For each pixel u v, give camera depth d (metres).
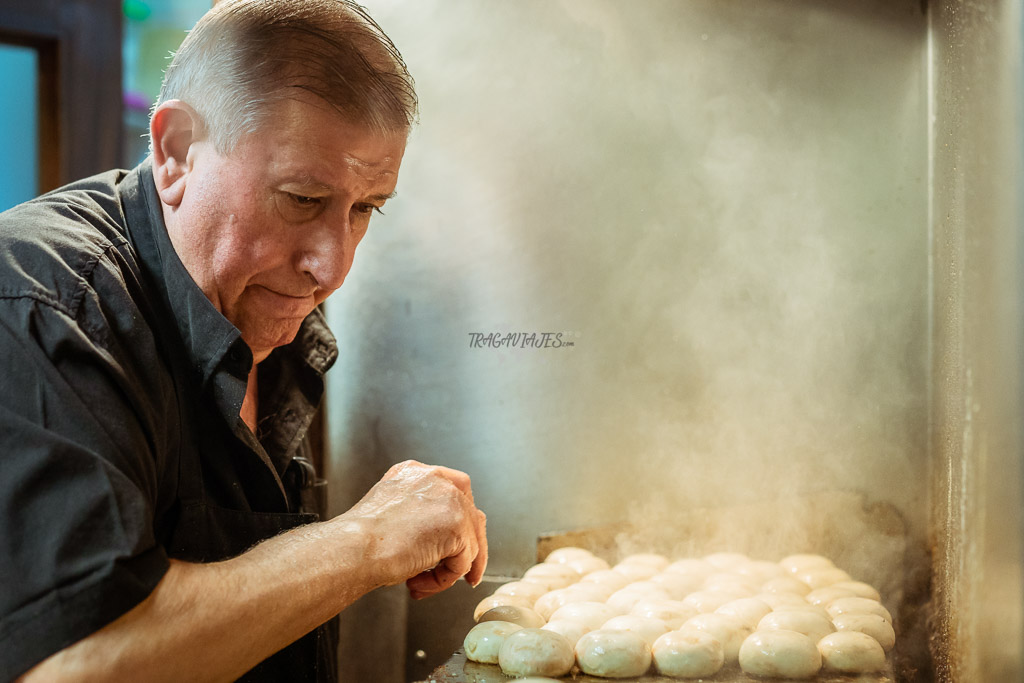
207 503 0.84
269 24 0.72
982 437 0.69
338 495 1.39
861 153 1.21
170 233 0.82
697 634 0.90
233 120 0.72
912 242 1.20
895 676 0.94
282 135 0.72
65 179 2.14
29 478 0.59
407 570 0.76
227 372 0.83
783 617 0.95
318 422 1.39
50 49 2.13
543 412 1.32
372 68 0.75
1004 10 0.60
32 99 2.16
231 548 0.86
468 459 1.35
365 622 1.32
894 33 1.18
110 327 0.71
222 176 0.75
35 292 0.66
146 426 0.71
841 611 1.00
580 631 0.94
